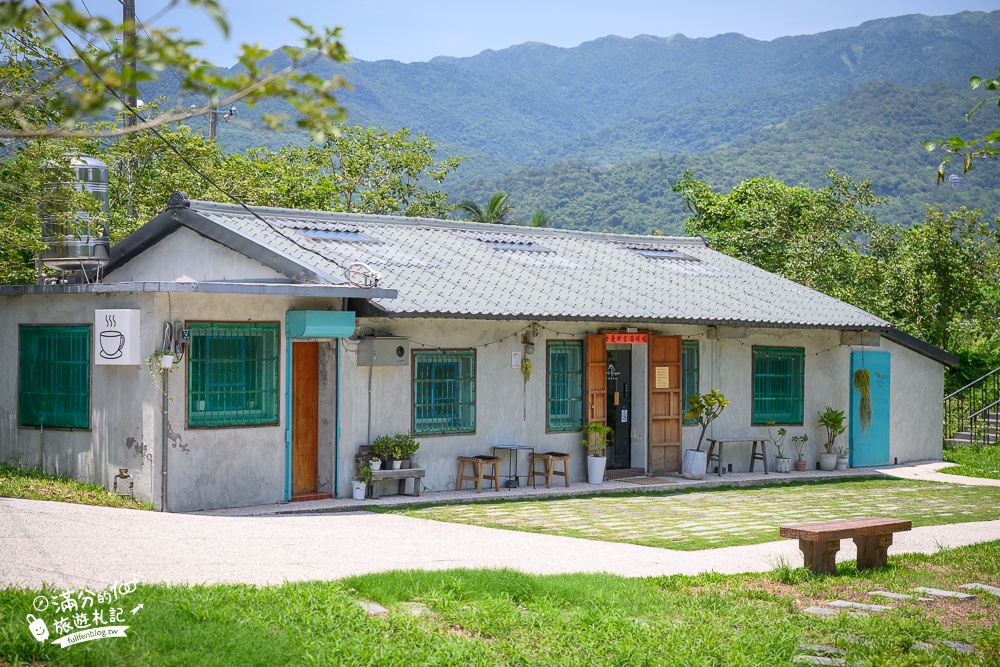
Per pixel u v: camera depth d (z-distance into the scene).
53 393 14.31
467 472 16.36
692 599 8.86
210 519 12.16
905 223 100.31
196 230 16.03
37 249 15.92
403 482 15.56
